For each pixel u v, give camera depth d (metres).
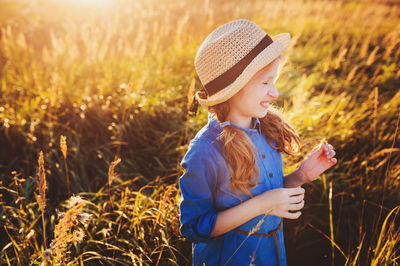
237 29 1.16
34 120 3.72
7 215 2.40
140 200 2.46
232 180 1.25
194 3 11.83
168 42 6.50
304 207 2.88
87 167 3.26
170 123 3.81
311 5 10.52
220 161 1.25
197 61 1.24
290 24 8.73
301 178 1.48
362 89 5.29
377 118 3.92
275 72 1.19
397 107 4.31
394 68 5.89
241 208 1.20
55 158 3.25
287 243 2.65
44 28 8.30
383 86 5.36
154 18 8.53
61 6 11.36
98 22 7.47
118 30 6.44
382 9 11.25
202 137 1.28
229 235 1.36
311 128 3.60
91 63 4.59
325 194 2.94
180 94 4.46
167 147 3.35
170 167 3.24
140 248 2.07
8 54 5.12
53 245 1.39
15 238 2.22
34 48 6.69
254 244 1.34
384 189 2.71
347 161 3.42
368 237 2.65
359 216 2.81
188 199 1.26
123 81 4.52
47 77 4.79
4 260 1.98
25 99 4.21
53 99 3.42
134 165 3.20
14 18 9.48
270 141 1.45
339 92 5.12
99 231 2.25
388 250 1.92
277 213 1.19
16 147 3.46
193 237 1.26
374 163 3.32
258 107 1.21
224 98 1.17
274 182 1.38
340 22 9.08
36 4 11.73
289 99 4.64
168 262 2.17
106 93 4.34
